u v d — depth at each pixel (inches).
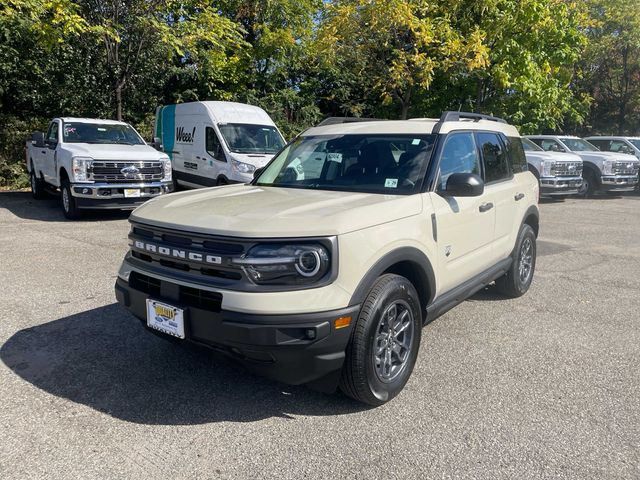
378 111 800.9
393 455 115.0
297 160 184.5
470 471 109.6
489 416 131.8
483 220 181.8
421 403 138.3
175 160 542.6
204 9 622.8
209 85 729.0
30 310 201.9
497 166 205.6
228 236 118.6
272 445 118.2
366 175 164.1
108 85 655.8
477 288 185.6
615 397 142.2
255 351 115.6
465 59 551.2
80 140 433.7
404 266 146.7
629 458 114.4
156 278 131.5
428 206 150.2
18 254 289.9
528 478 107.3
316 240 118.0
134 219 142.5
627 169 640.4
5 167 628.1
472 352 171.9
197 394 140.9
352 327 123.0
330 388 130.1
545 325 198.2
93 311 201.9
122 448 116.0
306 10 751.1
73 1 534.9
